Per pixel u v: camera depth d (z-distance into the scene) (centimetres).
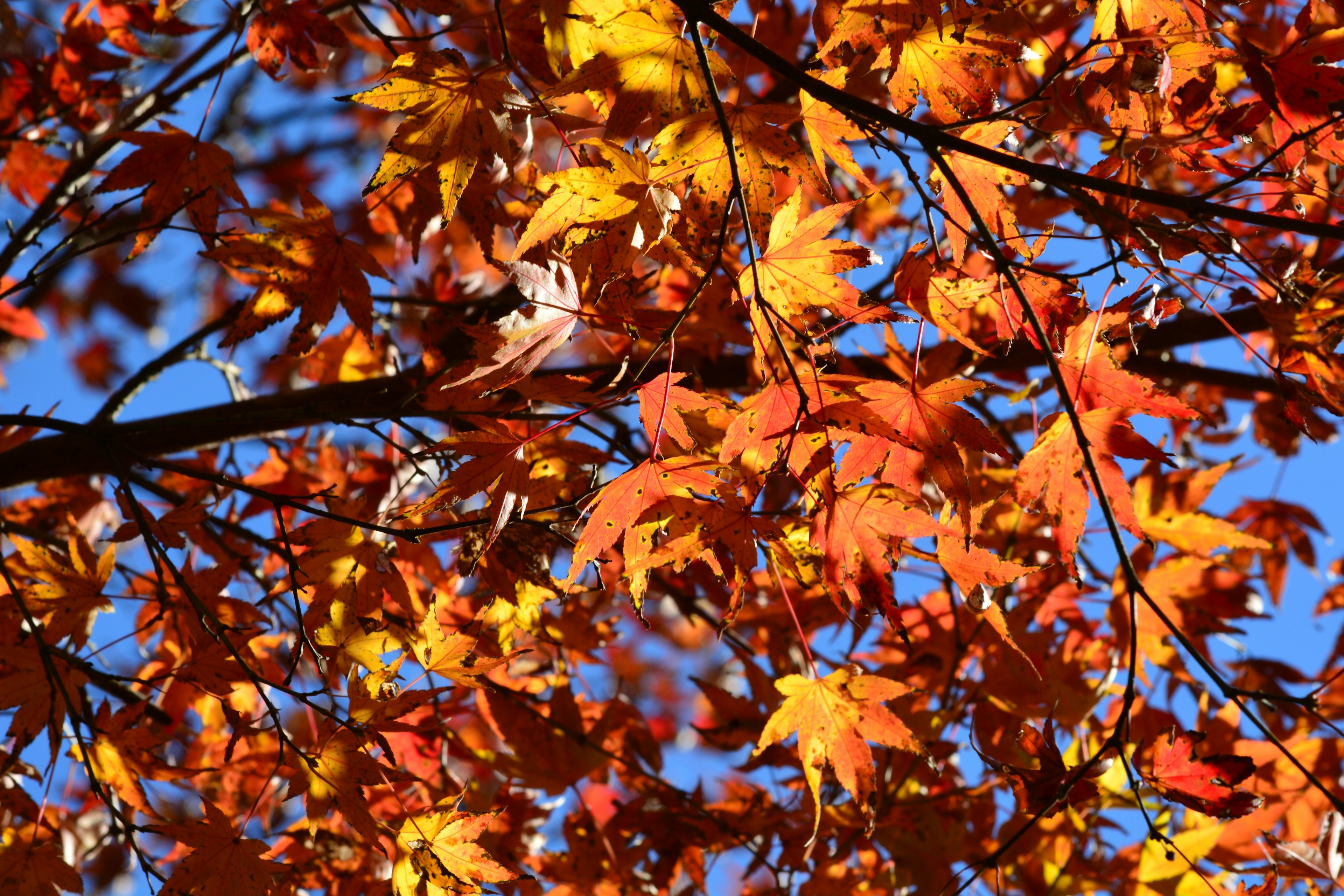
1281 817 170
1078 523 148
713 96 144
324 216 156
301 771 149
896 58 148
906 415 146
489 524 147
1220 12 151
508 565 151
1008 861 170
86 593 154
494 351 144
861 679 148
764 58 144
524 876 150
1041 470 148
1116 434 147
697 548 145
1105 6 148
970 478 169
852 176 151
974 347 147
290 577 149
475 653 151
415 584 168
